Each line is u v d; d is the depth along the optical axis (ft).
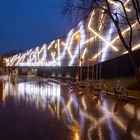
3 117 59.47
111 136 42.01
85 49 239.50
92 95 114.32
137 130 46.65
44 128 47.70
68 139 39.73
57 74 341.62
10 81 254.27
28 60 504.02
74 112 66.64
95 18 204.64
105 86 127.34
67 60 306.96
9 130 46.19
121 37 114.83
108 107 76.02
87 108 73.97
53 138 40.37
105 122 53.72
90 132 44.60
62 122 53.42
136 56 193.47
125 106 78.28
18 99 99.30
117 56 204.64
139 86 113.70
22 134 43.09
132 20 198.49
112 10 198.70
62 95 115.24
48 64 371.56
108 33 218.59
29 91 138.41
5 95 115.96
